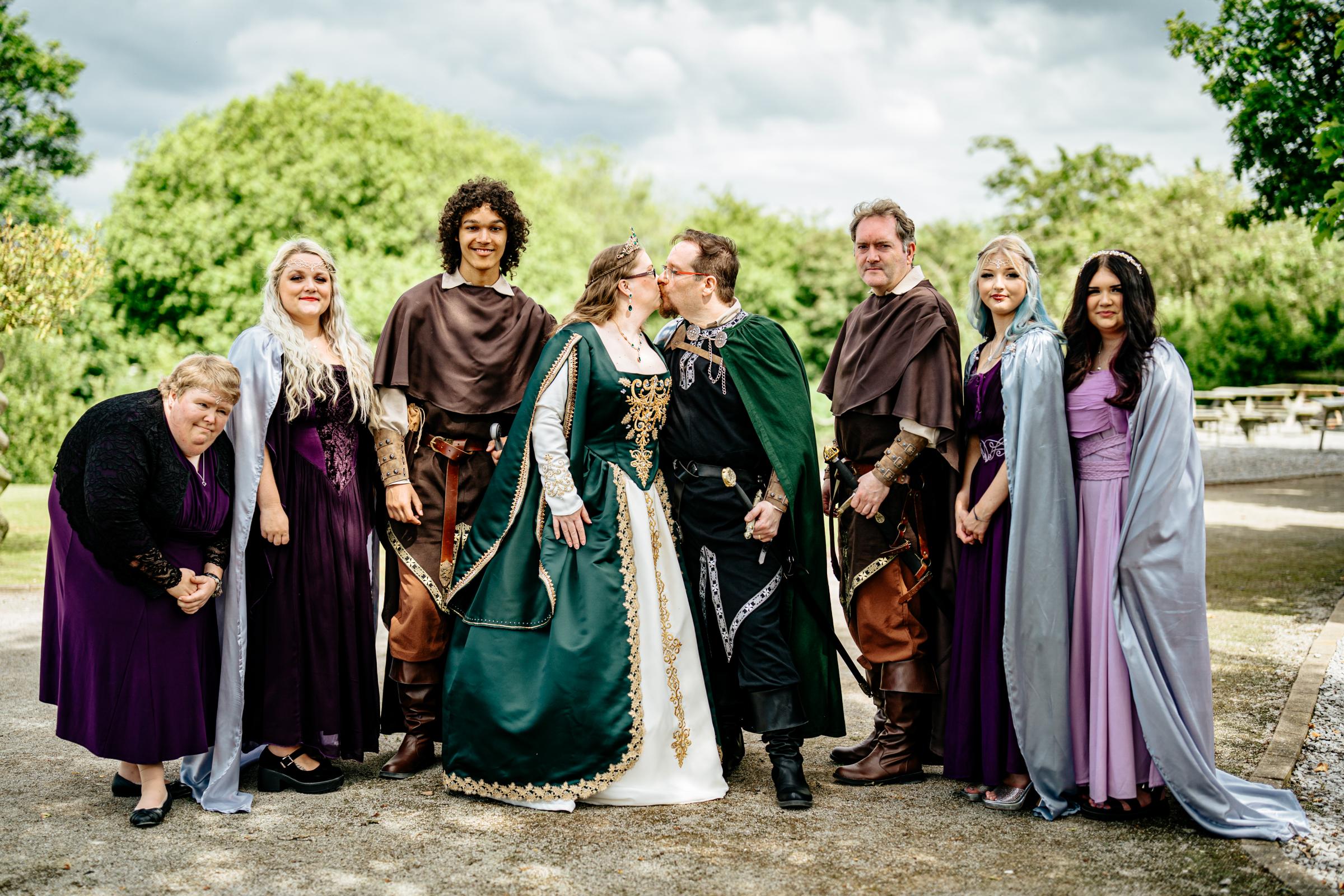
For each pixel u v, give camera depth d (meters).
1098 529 3.32
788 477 3.61
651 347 3.80
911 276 3.78
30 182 25.47
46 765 3.82
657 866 2.95
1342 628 5.89
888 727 3.77
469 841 3.13
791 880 2.85
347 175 23.80
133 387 22.66
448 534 3.82
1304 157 8.19
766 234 37.06
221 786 3.41
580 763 3.42
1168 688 3.22
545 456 3.56
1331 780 3.58
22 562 8.77
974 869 2.93
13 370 18.59
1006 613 3.35
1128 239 33.19
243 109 25.47
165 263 23.55
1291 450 19.39
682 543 3.77
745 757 4.12
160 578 3.22
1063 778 3.32
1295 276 28.11
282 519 3.51
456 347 3.84
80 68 26.73
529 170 27.88
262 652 3.53
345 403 3.66
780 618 3.73
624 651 3.48
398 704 3.98
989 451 3.54
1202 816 3.19
